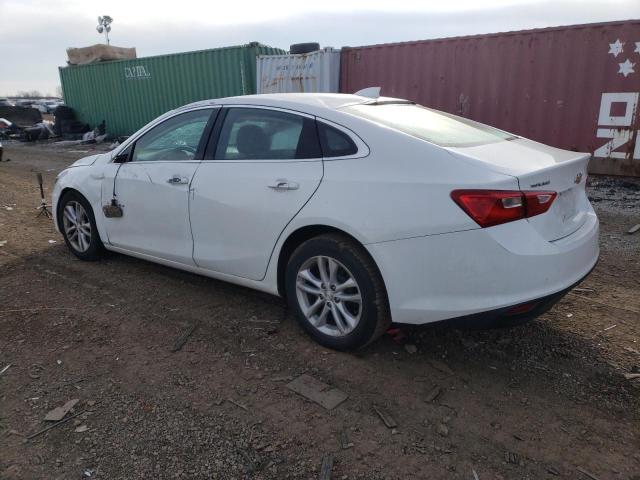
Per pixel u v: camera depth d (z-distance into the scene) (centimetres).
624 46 814
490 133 366
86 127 1923
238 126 377
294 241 347
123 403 286
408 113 367
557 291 283
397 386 302
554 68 877
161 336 361
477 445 254
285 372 316
